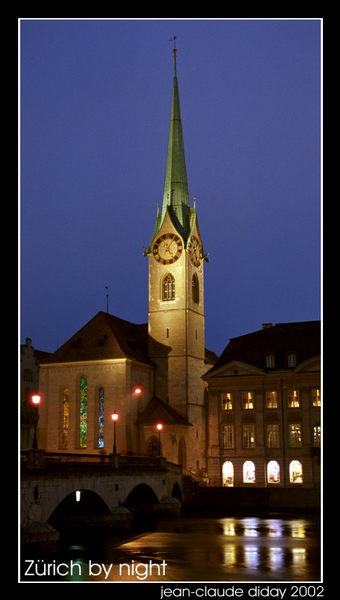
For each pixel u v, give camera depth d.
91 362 100.69
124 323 112.94
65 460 58.59
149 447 99.25
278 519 74.25
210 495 88.81
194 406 106.19
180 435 100.31
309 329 102.94
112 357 99.62
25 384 103.44
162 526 67.56
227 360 102.38
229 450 99.12
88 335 105.12
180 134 116.69
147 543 54.56
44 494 51.28
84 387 101.44
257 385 99.19
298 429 96.19
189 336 106.69
